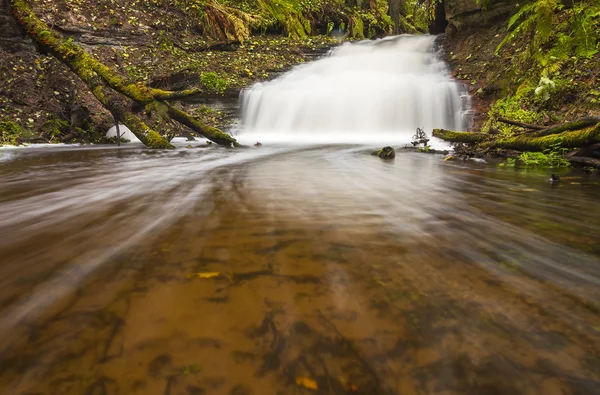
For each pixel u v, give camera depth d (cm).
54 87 936
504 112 823
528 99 827
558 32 823
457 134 693
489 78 1144
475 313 96
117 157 589
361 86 1298
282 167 442
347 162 499
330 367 75
